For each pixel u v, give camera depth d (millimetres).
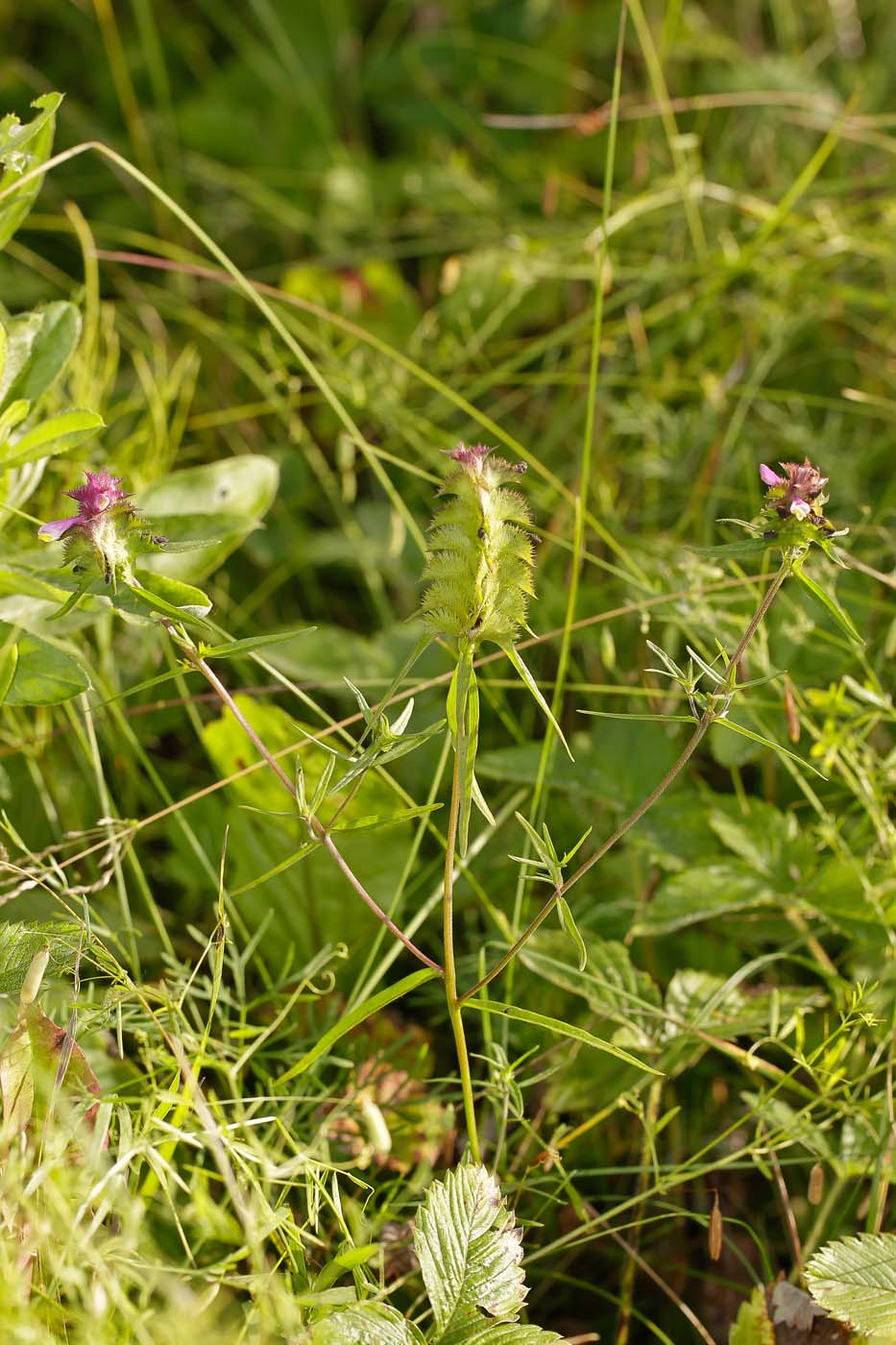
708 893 637
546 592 737
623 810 665
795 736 644
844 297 832
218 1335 536
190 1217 565
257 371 806
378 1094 620
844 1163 596
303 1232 555
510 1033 633
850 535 729
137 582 540
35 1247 521
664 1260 623
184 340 906
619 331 861
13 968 570
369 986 614
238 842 661
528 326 909
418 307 938
